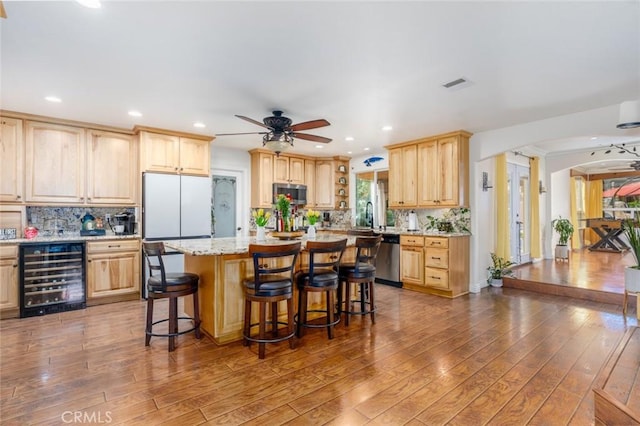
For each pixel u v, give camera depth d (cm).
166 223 454
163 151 458
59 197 408
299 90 315
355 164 698
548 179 749
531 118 407
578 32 215
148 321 286
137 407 196
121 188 449
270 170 614
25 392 212
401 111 378
